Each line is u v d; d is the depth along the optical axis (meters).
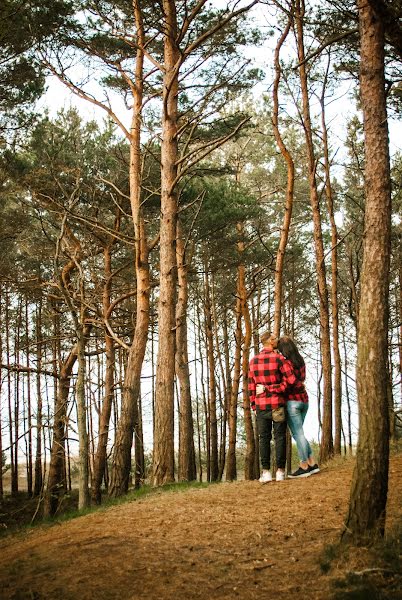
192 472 20.48
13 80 16.64
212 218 19.80
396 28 6.20
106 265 19.36
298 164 28.28
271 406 9.45
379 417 5.79
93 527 7.49
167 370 12.76
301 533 6.46
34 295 21.55
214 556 5.94
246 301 23.62
